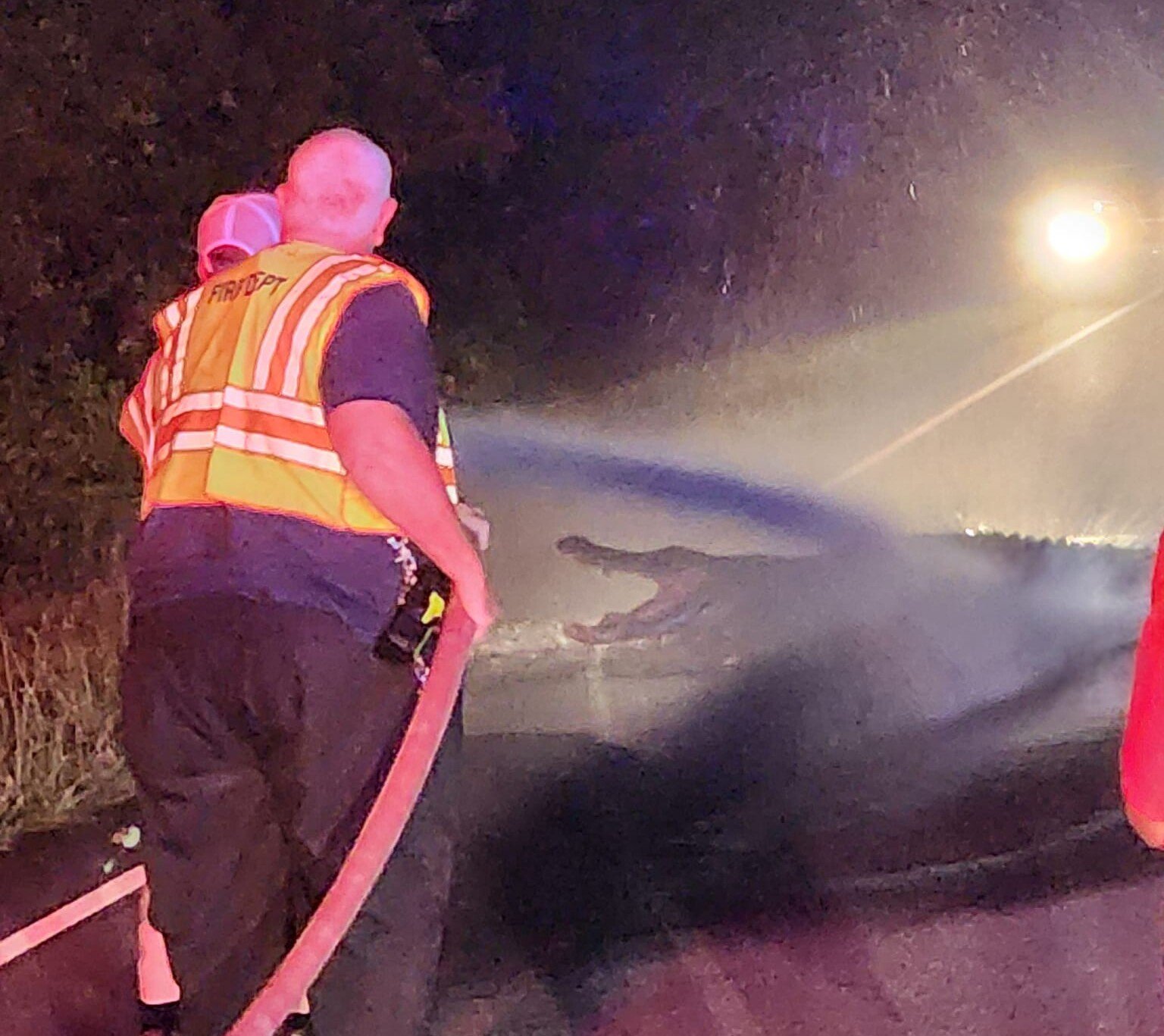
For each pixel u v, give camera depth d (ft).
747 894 16.57
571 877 17.10
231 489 10.23
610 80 53.52
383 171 11.43
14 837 18.24
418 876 10.38
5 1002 13.67
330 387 10.10
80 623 21.98
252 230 12.34
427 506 9.87
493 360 49.29
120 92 29.50
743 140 57.52
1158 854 17.28
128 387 27.94
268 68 32.40
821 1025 13.53
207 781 10.30
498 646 27.61
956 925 15.61
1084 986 14.14
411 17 40.19
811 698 23.32
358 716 10.25
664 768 20.97
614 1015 13.74
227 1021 10.44
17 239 27.96
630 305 54.13
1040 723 22.22
